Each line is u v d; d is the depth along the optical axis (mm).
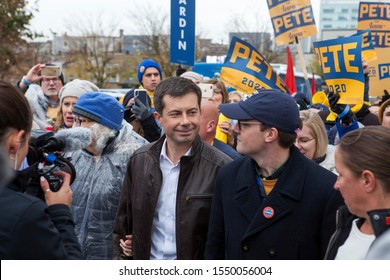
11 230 2201
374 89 7098
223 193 3170
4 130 2316
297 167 2996
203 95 4594
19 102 2361
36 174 2662
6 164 1626
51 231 2283
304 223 2916
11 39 22328
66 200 2686
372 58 6402
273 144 3004
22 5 22109
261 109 2984
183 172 3430
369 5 7766
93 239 3859
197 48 35312
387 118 4902
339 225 2564
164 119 3449
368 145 2373
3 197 2264
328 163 4113
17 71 23641
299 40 7324
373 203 2381
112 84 44031
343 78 5508
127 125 4156
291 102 3023
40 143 2781
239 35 34969
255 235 2975
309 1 7305
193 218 3385
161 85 3488
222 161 3482
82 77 41219
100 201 3863
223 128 5305
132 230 3615
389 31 7762
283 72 21438
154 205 3471
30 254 2229
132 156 3643
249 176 3080
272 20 7449
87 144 2895
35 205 2270
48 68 6500
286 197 2947
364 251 2402
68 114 5285
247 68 6359
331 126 5836
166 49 35781
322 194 2916
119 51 42594
